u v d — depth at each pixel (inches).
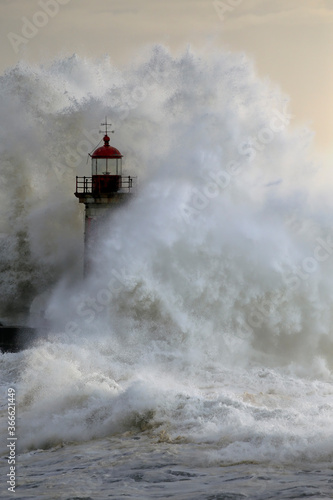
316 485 1392.7
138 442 1755.7
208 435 1740.9
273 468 1501.0
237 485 1411.2
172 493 1391.5
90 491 1424.7
